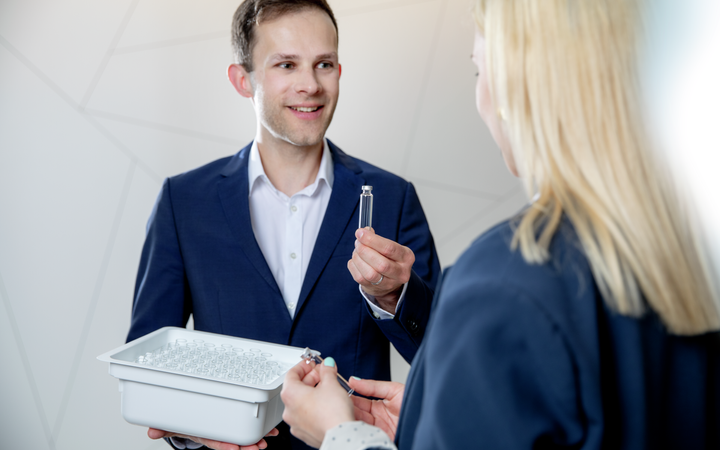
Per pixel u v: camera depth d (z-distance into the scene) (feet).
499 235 1.98
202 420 3.35
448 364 1.83
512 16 2.01
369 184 4.94
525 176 2.08
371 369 4.71
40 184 7.71
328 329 4.61
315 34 4.43
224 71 7.54
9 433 7.87
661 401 1.96
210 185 4.92
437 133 7.57
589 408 1.77
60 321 7.79
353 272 3.93
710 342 2.07
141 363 3.56
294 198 4.88
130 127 7.63
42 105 7.64
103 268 7.73
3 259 7.77
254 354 3.88
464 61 7.45
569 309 1.80
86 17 7.54
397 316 4.08
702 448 2.03
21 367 7.83
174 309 4.71
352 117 7.56
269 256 4.87
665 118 1.91
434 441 1.82
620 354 1.86
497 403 1.75
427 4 7.39
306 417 2.44
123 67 7.57
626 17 1.89
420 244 4.95
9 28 7.56
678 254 1.85
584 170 1.89
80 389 7.80
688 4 1.94
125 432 7.82
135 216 7.70
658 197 1.86
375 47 7.47
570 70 1.90
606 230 1.84
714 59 1.93
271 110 4.57
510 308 1.78
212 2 7.48
